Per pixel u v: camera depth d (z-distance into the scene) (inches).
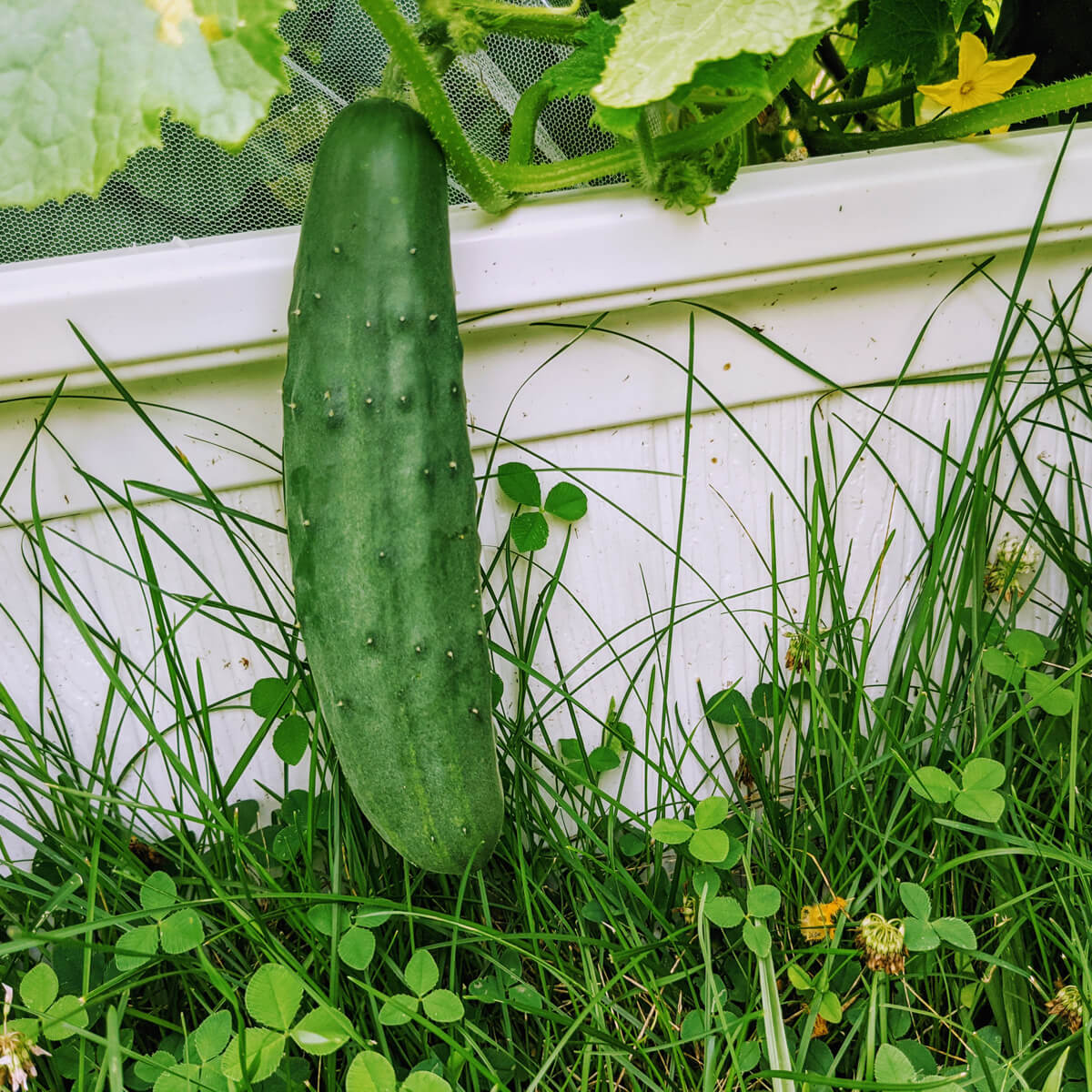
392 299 11.0
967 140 14.5
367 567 11.1
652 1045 14.0
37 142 8.1
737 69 10.1
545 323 13.8
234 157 14.1
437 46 11.9
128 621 14.7
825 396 15.6
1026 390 16.4
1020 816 14.6
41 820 15.1
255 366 13.4
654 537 14.6
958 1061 13.8
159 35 8.0
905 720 17.0
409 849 12.0
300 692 14.7
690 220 13.1
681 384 14.8
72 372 12.6
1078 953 12.9
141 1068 12.1
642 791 17.2
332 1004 12.3
